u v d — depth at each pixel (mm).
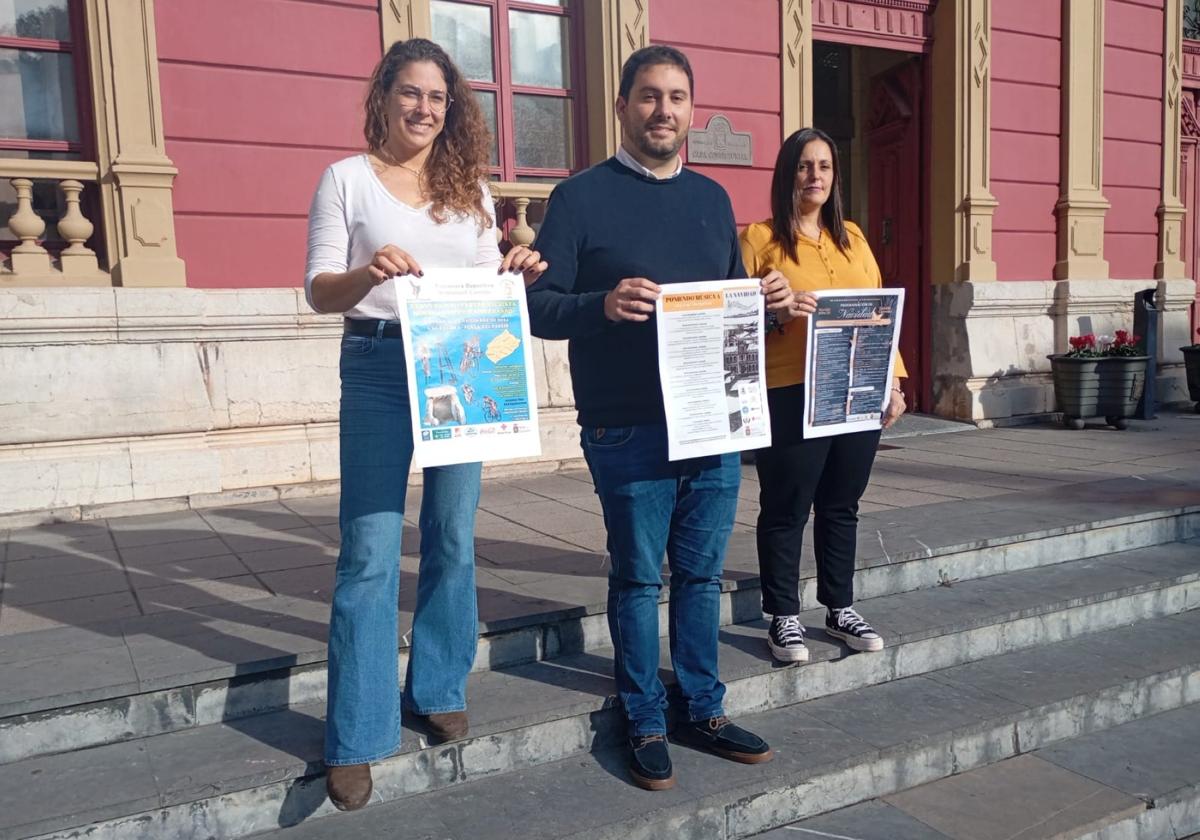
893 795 2744
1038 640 3598
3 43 4773
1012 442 6848
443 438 2236
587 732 2719
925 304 7996
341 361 2357
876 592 3670
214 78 5121
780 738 2803
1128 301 8336
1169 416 8180
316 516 4750
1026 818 2613
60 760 2391
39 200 4988
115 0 4797
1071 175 8055
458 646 2512
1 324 4559
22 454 4684
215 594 3357
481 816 2377
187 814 2227
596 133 6266
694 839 2439
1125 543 4391
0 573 3709
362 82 5508
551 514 4703
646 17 6152
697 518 2625
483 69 6016
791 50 6738
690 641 2693
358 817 2379
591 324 2318
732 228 2691
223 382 5172
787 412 2906
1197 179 9336
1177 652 3533
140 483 4887
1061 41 8008
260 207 5289
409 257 2146
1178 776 2863
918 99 7898
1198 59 9141
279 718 2643
